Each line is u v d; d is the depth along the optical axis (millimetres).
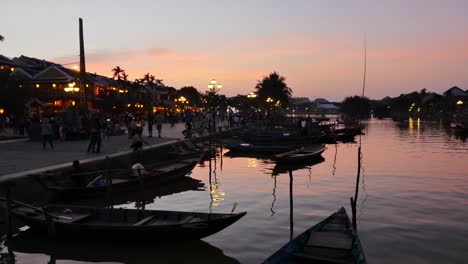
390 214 14086
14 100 45781
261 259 10023
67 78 57281
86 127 30562
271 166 26766
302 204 15656
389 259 9906
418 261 9781
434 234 11812
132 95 75562
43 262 10094
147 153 23922
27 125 34938
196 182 20938
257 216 13836
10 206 11633
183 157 25672
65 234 11133
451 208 14914
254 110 90000
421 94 159875
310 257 8117
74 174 15875
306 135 43000
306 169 25203
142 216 11469
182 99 91812
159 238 10625
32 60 74250
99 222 11578
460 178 21453
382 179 21250
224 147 37531
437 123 99812
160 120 32438
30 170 15625
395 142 45906
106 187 15852
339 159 30250
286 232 12016
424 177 21828
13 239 11656
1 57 59562
